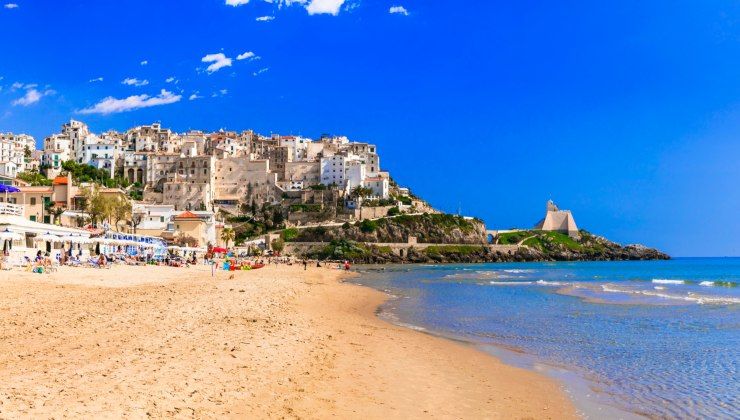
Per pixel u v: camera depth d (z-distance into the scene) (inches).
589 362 959.6
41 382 564.7
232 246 6747.1
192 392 580.4
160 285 1943.9
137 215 5295.3
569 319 1534.2
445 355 1006.4
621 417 654.5
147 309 1195.3
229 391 604.7
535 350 1071.0
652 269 6466.5
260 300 1589.6
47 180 6614.2
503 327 1386.6
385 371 829.8
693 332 1284.4
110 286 1793.8
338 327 1252.5
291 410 576.7
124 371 635.5
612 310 1752.0
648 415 662.5
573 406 697.0
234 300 1510.8
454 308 1838.1
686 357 993.5
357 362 872.9
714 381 817.5
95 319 1015.6
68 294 1437.0
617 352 1047.0
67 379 583.8
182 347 802.2
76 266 2640.3
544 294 2409.0
